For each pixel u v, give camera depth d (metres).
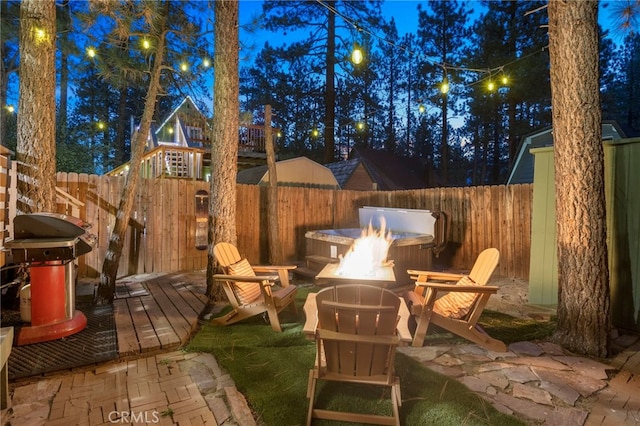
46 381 2.51
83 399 2.29
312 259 5.81
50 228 3.19
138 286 5.13
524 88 13.05
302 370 2.68
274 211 6.60
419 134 26.16
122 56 5.53
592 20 3.08
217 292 4.45
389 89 24.94
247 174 10.53
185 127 10.80
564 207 3.20
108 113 18.94
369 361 2.15
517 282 5.69
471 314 3.18
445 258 7.12
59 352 2.85
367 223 7.21
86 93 17.31
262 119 19.39
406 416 2.15
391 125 25.05
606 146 3.77
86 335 3.21
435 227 6.31
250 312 3.55
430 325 3.70
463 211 6.78
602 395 2.39
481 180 22.83
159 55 5.24
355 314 2.07
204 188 6.42
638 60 22.91
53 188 4.20
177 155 9.84
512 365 2.80
